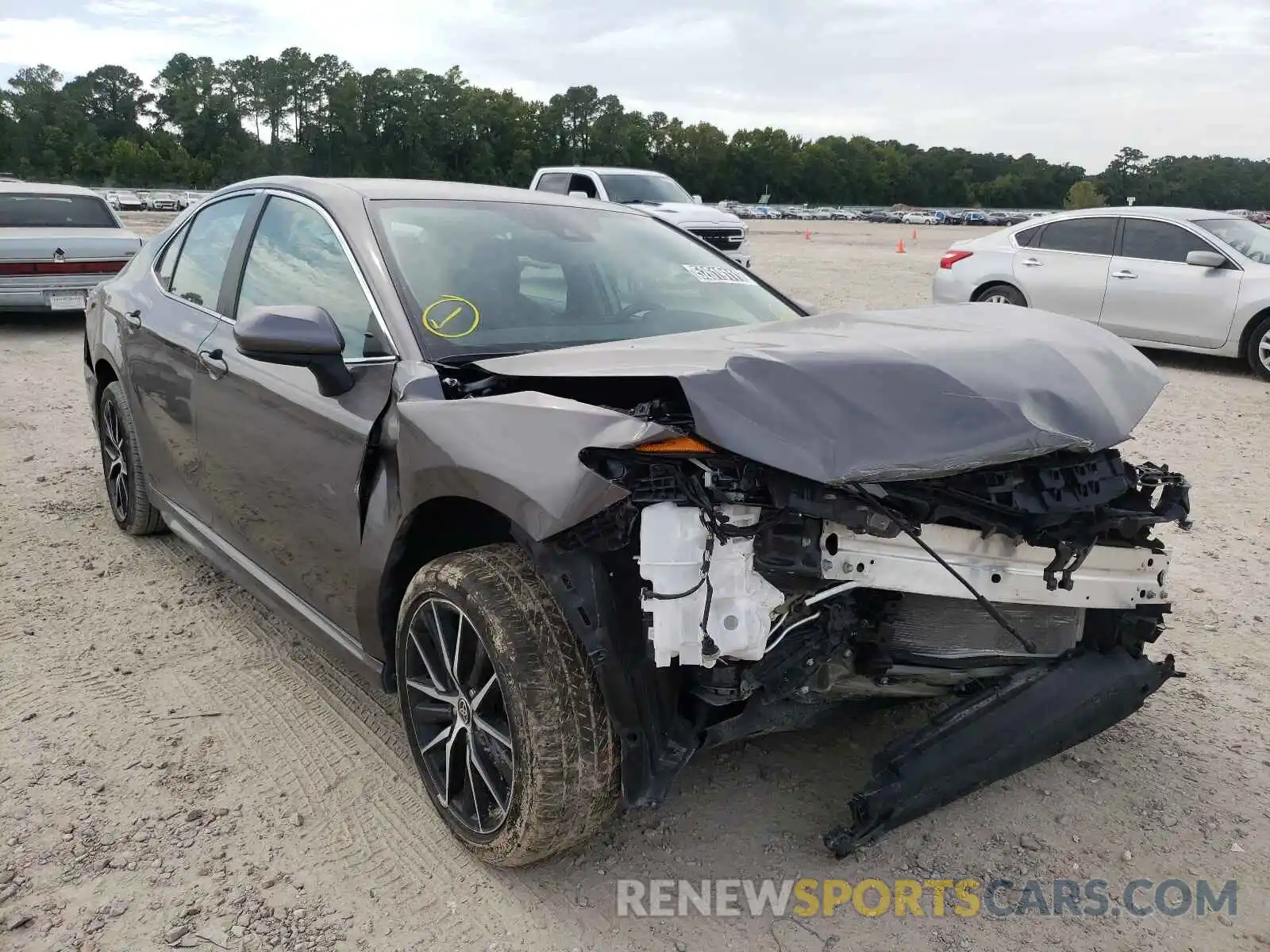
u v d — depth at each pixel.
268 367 3.22
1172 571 4.64
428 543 2.71
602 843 2.67
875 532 2.24
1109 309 10.14
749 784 2.93
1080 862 2.62
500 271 3.18
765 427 2.08
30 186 12.20
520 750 2.30
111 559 4.64
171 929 2.34
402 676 2.74
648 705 2.26
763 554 2.17
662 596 2.09
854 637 2.50
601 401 2.45
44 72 128.38
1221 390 8.88
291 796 2.87
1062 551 2.41
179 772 2.97
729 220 16.08
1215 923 2.41
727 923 2.38
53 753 3.05
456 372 2.73
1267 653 3.83
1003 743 2.54
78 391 8.38
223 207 4.09
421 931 2.35
